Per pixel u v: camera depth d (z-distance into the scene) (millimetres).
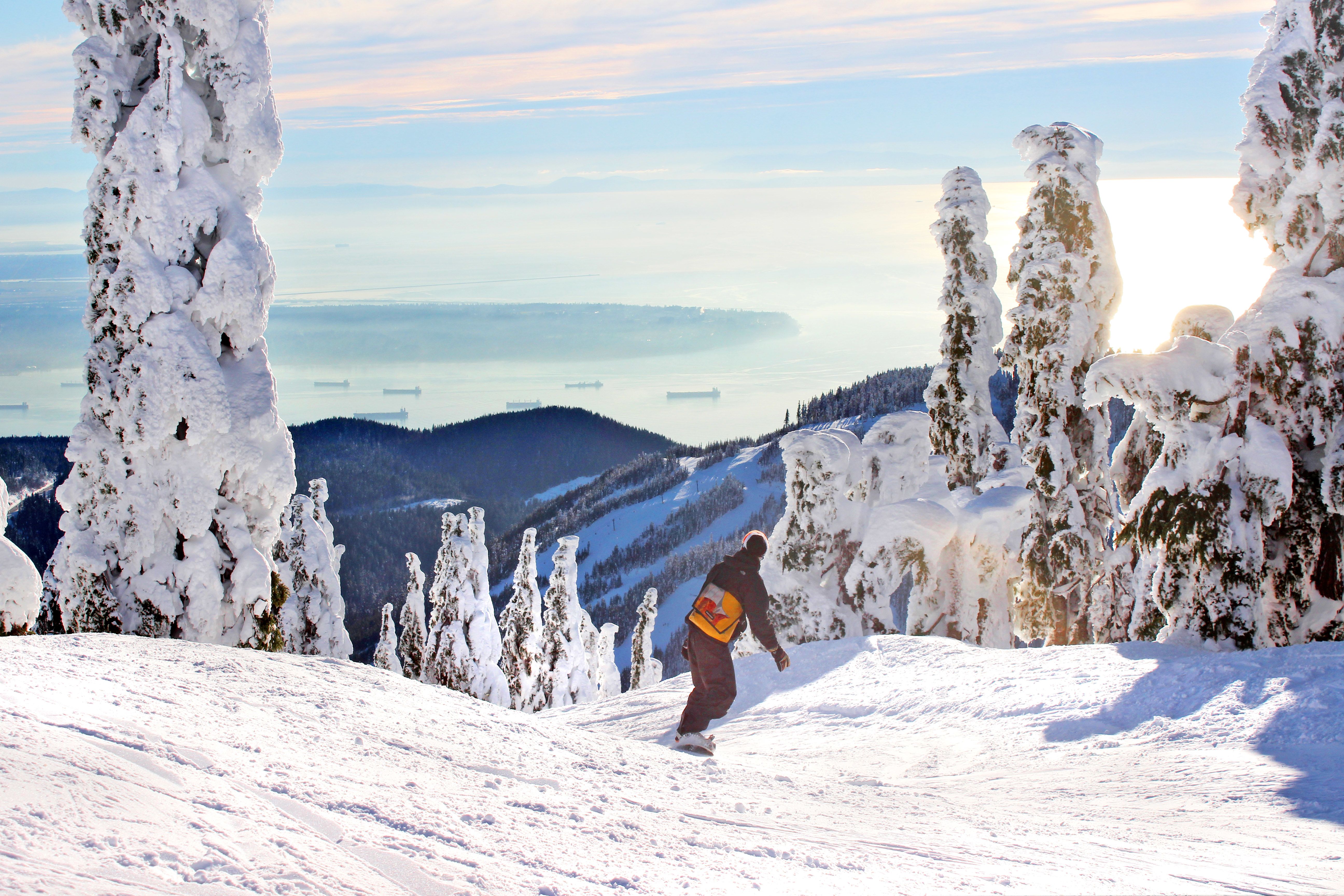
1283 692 7180
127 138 10922
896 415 20375
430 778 3762
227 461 11055
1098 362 12703
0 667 4172
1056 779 6223
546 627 38438
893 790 5781
